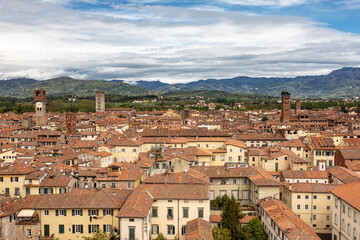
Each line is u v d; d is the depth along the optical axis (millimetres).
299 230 80688
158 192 99438
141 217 83062
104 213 93500
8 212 89250
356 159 156375
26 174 114875
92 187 111938
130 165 126688
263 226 101188
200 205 96250
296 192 112500
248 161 165875
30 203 95438
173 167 139375
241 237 94000
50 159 149750
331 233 111375
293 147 180250
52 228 94125
